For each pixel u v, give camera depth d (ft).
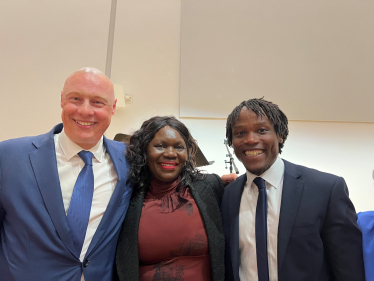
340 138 9.52
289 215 3.08
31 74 8.63
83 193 3.28
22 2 8.91
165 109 9.16
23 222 2.90
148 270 3.27
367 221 3.38
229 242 3.62
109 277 3.29
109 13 9.45
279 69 9.59
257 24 9.76
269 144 3.27
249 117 3.32
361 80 9.75
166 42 9.57
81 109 3.18
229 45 9.53
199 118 9.11
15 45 8.66
